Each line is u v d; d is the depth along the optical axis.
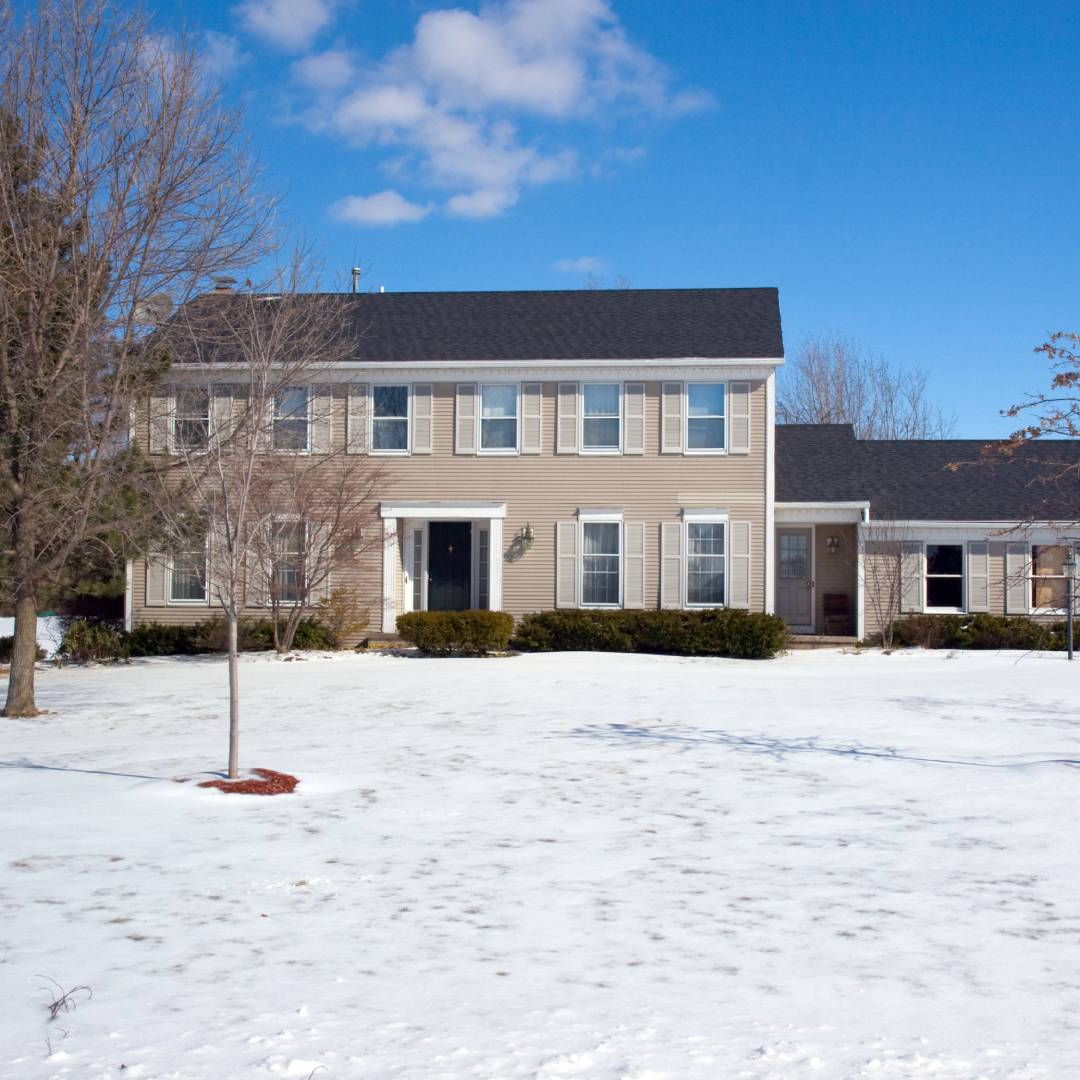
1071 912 7.05
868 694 17.64
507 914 7.02
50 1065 4.81
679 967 6.10
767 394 26.25
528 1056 4.91
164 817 9.62
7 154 15.98
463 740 13.56
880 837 8.91
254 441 13.53
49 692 19.22
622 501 26.52
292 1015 5.40
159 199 16.39
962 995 5.69
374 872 7.94
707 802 10.18
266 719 15.50
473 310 29.36
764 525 26.16
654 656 24.11
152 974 5.97
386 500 26.86
